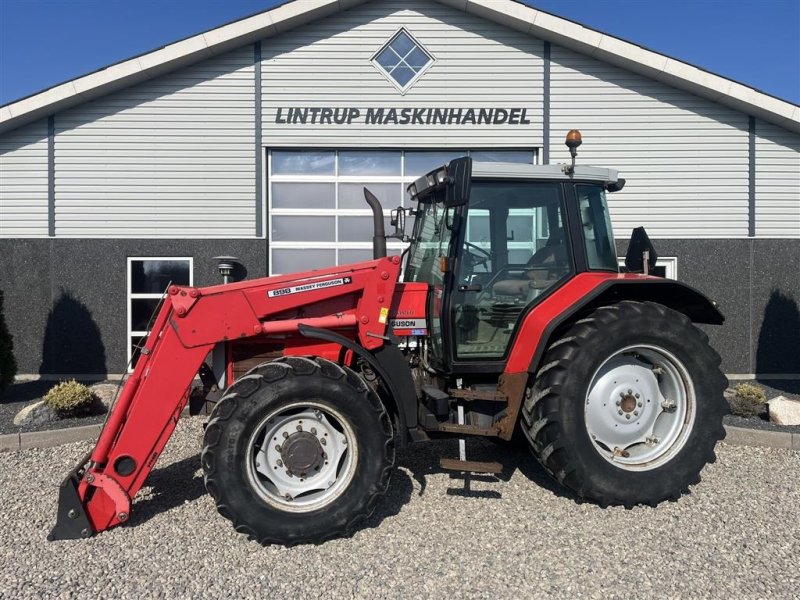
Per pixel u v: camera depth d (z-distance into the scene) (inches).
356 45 308.0
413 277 169.9
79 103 304.5
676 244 312.2
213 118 308.3
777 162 311.7
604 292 142.5
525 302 143.8
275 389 115.2
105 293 307.0
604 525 123.1
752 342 310.8
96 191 307.7
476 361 141.0
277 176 314.5
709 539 116.2
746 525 122.6
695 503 134.6
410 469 157.9
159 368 121.6
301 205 315.6
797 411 195.6
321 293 132.3
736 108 309.1
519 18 295.9
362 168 315.9
